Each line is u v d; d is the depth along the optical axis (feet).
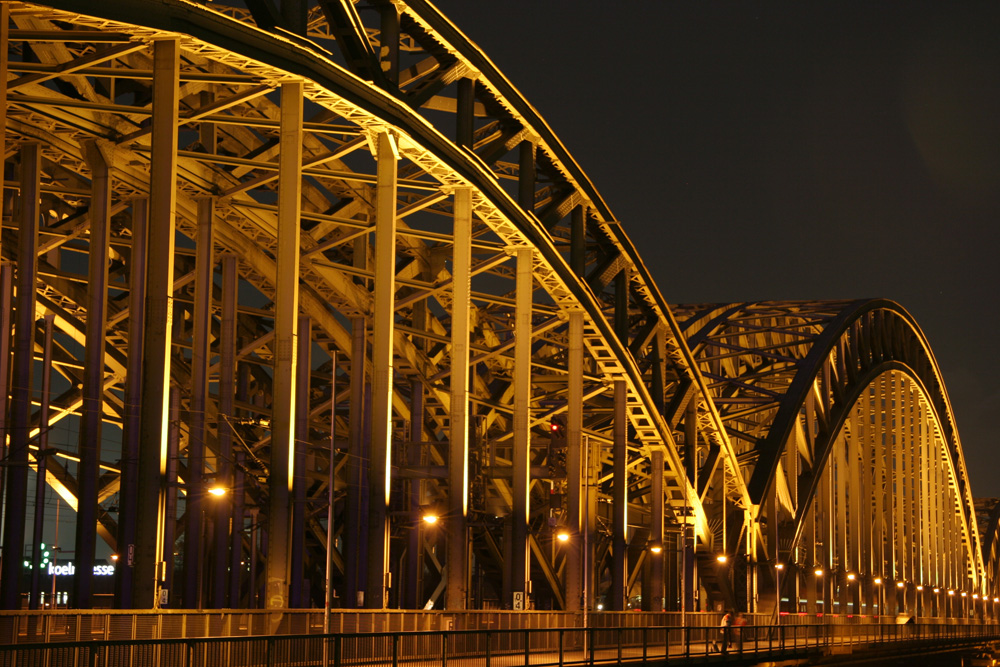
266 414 218.59
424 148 171.94
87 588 150.30
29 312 157.17
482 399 245.04
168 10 129.90
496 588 299.38
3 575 154.61
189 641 77.00
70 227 184.85
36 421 213.25
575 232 228.43
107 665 71.31
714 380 361.71
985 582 592.19
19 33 132.36
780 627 211.41
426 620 149.07
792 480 370.94
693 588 295.28
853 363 402.11
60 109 154.51
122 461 153.28
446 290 232.12
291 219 146.00
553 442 229.04
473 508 230.89
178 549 340.18
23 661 66.23
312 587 274.16
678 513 301.02
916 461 517.96
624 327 250.78
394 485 234.58
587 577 194.18
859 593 426.10
